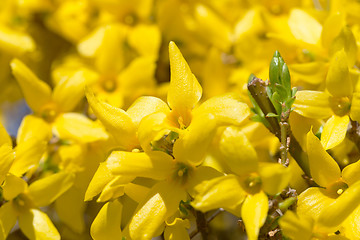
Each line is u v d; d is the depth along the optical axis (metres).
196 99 0.20
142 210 0.19
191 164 0.19
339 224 0.18
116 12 0.30
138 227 0.19
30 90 0.26
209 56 0.30
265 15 0.29
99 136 0.24
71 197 0.25
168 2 0.30
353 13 0.26
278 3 0.30
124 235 0.19
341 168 0.22
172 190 0.19
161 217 0.19
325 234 0.18
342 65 0.20
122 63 0.28
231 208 0.18
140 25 0.30
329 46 0.23
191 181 0.19
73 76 0.26
